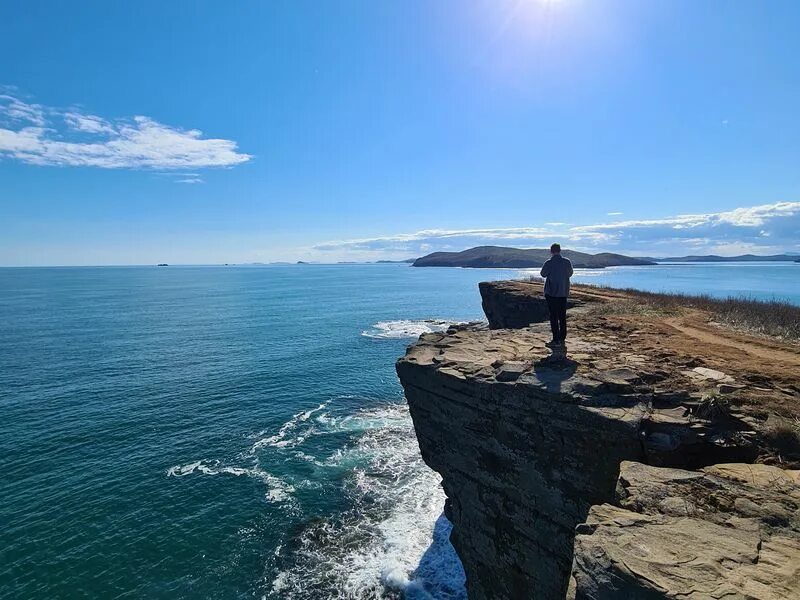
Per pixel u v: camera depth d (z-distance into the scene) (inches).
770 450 318.7
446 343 644.1
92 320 3016.7
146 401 1357.0
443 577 657.0
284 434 1135.0
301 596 634.8
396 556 703.7
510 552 477.4
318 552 716.7
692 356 512.7
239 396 1414.9
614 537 220.4
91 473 932.0
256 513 809.5
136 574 665.6
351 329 2689.5
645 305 982.4
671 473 288.0
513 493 462.9
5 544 712.4
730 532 221.0
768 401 371.9
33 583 641.6
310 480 917.2
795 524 225.9
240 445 1071.6
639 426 353.7
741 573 187.6
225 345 2183.8
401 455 1023.0
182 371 1696.6
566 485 406.6
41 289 6102.4
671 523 231.8
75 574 660.1
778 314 822.5
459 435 523.5
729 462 326.6
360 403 1362.0
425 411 572.4
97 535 741.3
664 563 196.9
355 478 925.8
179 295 5157.5
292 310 3671.3
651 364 479.5
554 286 563.5
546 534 431.5
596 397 396.8
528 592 461.4
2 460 975.6
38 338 2320.4
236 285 7209.6
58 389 1455.5
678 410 371.6
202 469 957.2
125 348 2094.0
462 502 538.9
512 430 454.0
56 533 742.5
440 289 5821.9
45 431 1127.0
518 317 1255.5
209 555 706.8
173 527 766.5
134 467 960.9
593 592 194.2
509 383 453.4
